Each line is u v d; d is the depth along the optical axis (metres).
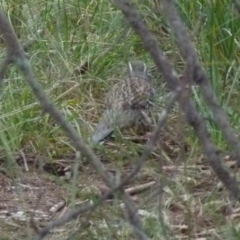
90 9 13.20
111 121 10.53
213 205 8.41
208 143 6.25
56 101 11.28
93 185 8.87
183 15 11.80
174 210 8.53
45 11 13.12
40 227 8.44
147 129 11.06
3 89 11.38
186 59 5.85
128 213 6.39
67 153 10.45
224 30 11.47
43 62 12.25
